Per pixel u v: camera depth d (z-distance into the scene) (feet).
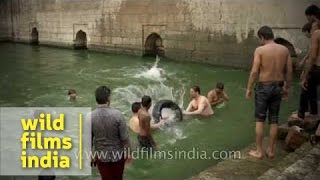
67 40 78.54
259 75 18.25
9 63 62.18
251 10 47.29
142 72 50.31
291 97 35.32
